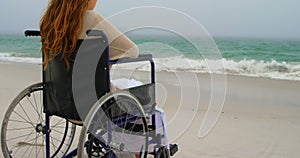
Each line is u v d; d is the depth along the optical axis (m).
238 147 3.30
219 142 3.44
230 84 7.12
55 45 2.08
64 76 2.12
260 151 3.20
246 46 17.05
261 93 6.18
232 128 3.97
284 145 3.38
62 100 2.17
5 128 2.30
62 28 2.04
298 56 13.70
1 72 8.96
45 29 2.14
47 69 2.23
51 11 2.12
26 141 3.23
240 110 4.86
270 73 9.62
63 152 2.80
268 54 14.60
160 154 2.56
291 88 6.75
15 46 20.45
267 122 4.27
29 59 13.66
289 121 4.32
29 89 2.32
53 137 3.31
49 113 2.32
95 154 2.58
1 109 4.48
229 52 15.25
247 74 9.32
